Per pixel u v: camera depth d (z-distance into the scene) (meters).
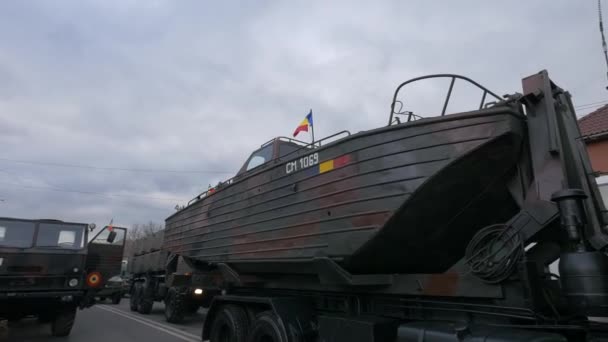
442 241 4.46
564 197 3.08
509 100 3.82
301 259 4.93
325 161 4.80
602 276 2.88
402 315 4.29
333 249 4.51
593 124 11.14
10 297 8.20
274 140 7.12
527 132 3.75
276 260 5.36
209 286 10.70
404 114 4.60
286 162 5.46
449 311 3.87
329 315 4.77
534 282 3.26
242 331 5.79
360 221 4.25
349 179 4.44
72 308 9.21
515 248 3.38
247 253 6.05
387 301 4.46
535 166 3.54
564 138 3.54
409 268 4.87
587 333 3.13
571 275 2.97
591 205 3.36
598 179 10.25
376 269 4.76
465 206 4.13
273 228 5.53
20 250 8.69
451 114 3.84
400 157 4.04
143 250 16.66
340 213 4.48
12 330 10.09
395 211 3.95
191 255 8.25
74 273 9.09
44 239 9.13
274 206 5.58
